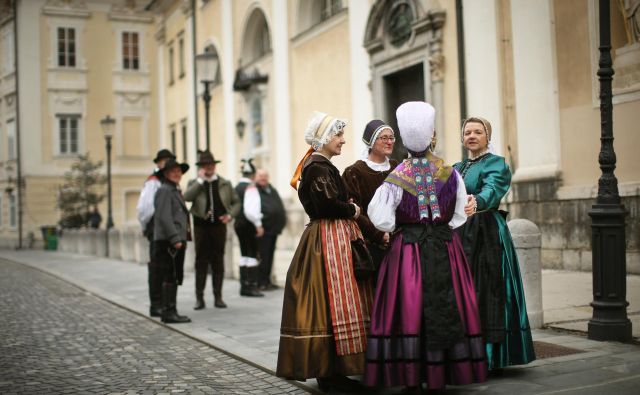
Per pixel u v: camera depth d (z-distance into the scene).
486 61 12.41
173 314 7.71
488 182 4.61
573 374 4.64
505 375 4.68
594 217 5.80
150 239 8.39
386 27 15.33
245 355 5.79
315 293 4.46
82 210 30.50
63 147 34.44
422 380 4.14
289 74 20.42
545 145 11.23
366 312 4.51
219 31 26.03
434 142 4.63
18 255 25.66
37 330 7.66
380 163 4.89
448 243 4.25
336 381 4.58
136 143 35.78
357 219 4.68
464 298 4.21
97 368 5.61
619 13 10.09
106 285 12.52
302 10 19.81
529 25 11.49
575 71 10.69
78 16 34.75
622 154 9.97
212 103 27.08
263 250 10.34
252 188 9.56
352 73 17.00
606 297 5.73
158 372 5.40
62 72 34.38
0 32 35.81
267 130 21.97
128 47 35.84
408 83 15.34
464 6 12.97
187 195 8.55
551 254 11.02
